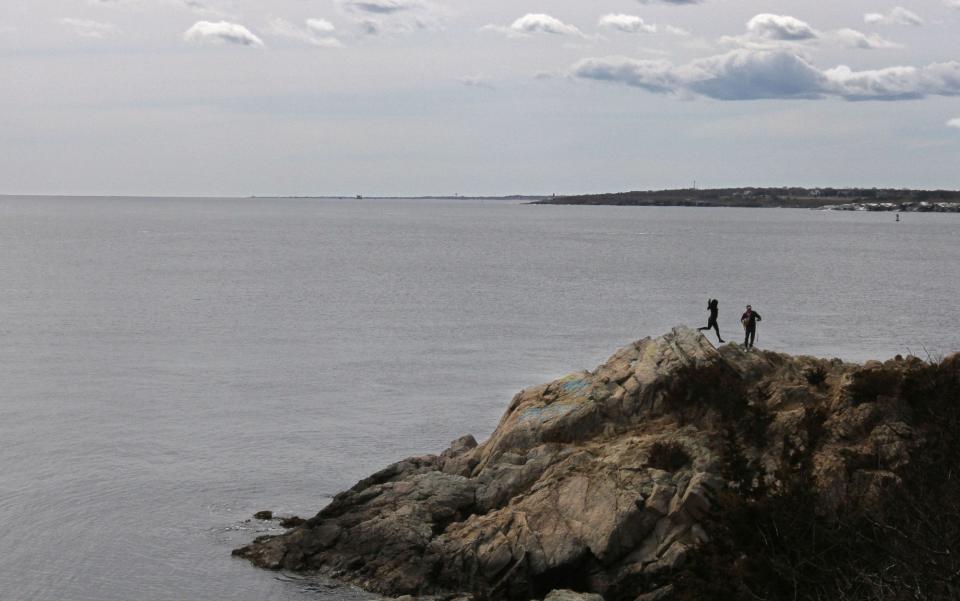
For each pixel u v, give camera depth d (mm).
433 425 57562
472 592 34312
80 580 36219
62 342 86188
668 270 163125
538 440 40656
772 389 39844
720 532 28609
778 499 27781
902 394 36875
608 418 40562
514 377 71125
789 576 24641
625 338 88750
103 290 127750
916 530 20922
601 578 33750
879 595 19844
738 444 32469
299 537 38188
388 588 34781
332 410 61125
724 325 96000
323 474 48500
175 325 97062
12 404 62000
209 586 35688
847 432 36344
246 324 98125
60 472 48312
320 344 85938
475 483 39094
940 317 102438
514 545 34875
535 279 146375
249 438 54656
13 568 37125
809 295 124062
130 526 41406
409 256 195375
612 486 35531
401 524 37094
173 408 61344
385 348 83625
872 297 121938
